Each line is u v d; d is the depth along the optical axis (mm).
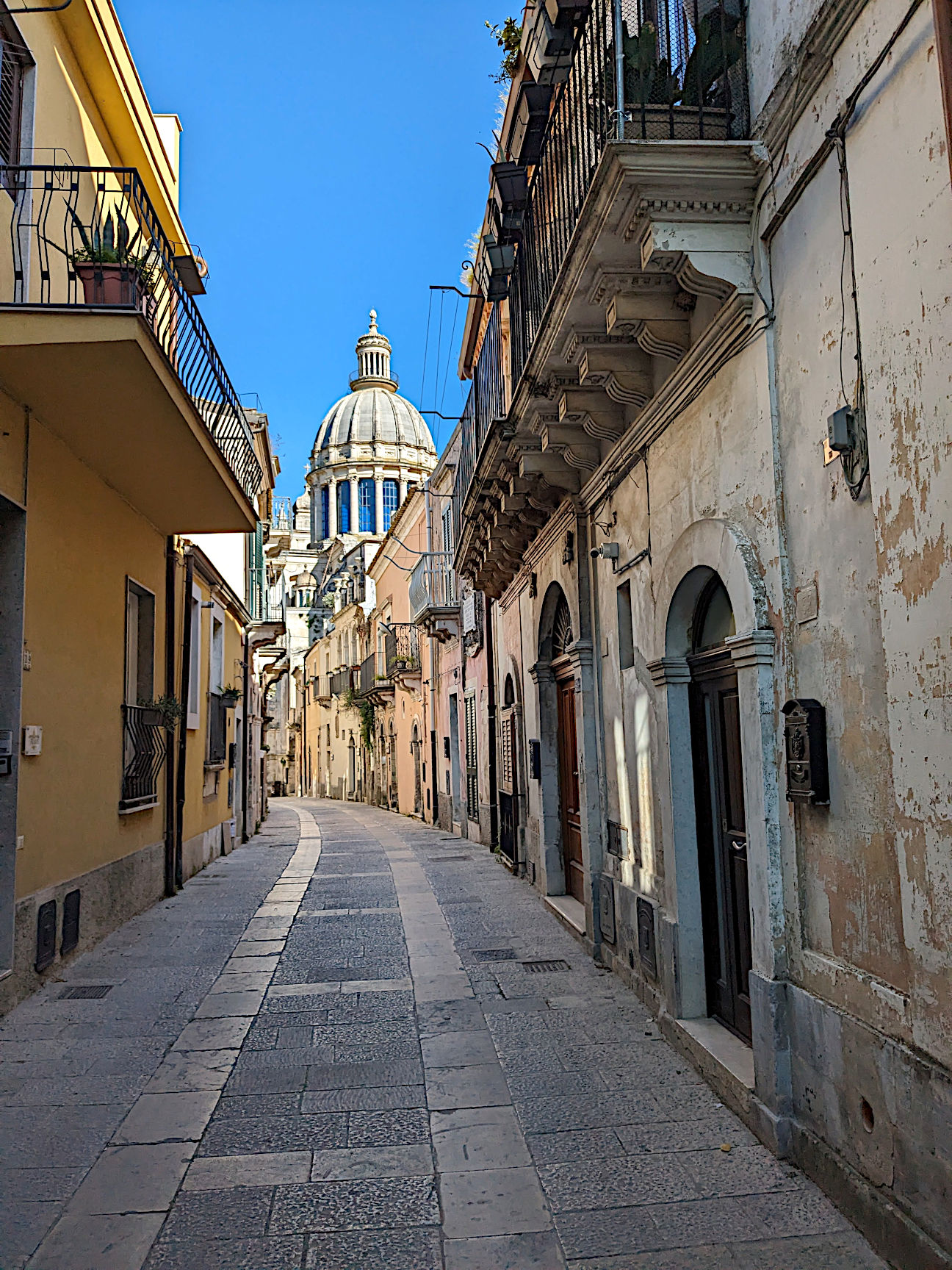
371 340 69500
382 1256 3389
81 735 8109
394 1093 4965
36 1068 5363
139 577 10195
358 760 38125
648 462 6328
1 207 6602
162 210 11125
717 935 5602
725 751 5484
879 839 3455
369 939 8906
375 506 63938
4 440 6555
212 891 12055
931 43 3021
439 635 20312
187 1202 3795
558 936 8805
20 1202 3795
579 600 8336
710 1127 4445
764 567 4398
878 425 3332
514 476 9320
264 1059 5512
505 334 10812
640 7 4891
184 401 7375
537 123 6750
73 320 6043
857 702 3602
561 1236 3504
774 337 4312
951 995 2932
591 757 8102
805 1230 3516
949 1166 2939
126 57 8914
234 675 18297
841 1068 3674
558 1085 5035
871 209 3387
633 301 5211
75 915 7906
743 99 4645
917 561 3100
